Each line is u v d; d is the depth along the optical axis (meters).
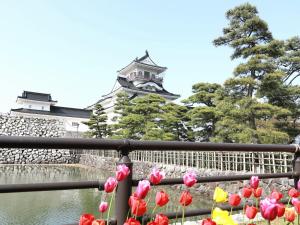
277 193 1.68
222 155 12.26
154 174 1.33
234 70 12.97
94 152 27.22
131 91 32.81
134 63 35.06
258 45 12.95
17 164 26.33
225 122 12.49
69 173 19.38
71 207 8.64
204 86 17.33
